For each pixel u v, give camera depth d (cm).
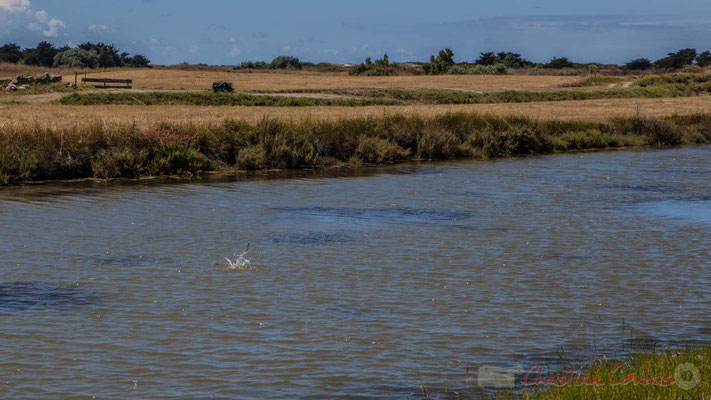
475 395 859
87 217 2134
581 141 4800
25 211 2223
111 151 3134
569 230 1980
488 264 1574
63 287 1360
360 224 2059
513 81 11794
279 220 2119
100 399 859
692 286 1391
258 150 3466
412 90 8962
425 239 1845
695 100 8862
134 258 1609
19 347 1030
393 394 871
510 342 1065
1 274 1453
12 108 5756
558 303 1274
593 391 731
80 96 6906
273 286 1380
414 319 1178
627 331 1116
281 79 11375
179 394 873
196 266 1536
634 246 1767
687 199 2573
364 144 3800
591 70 15675
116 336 1084
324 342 1061
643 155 4322
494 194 2681
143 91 7569
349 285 1391
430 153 4059
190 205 2388
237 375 934
